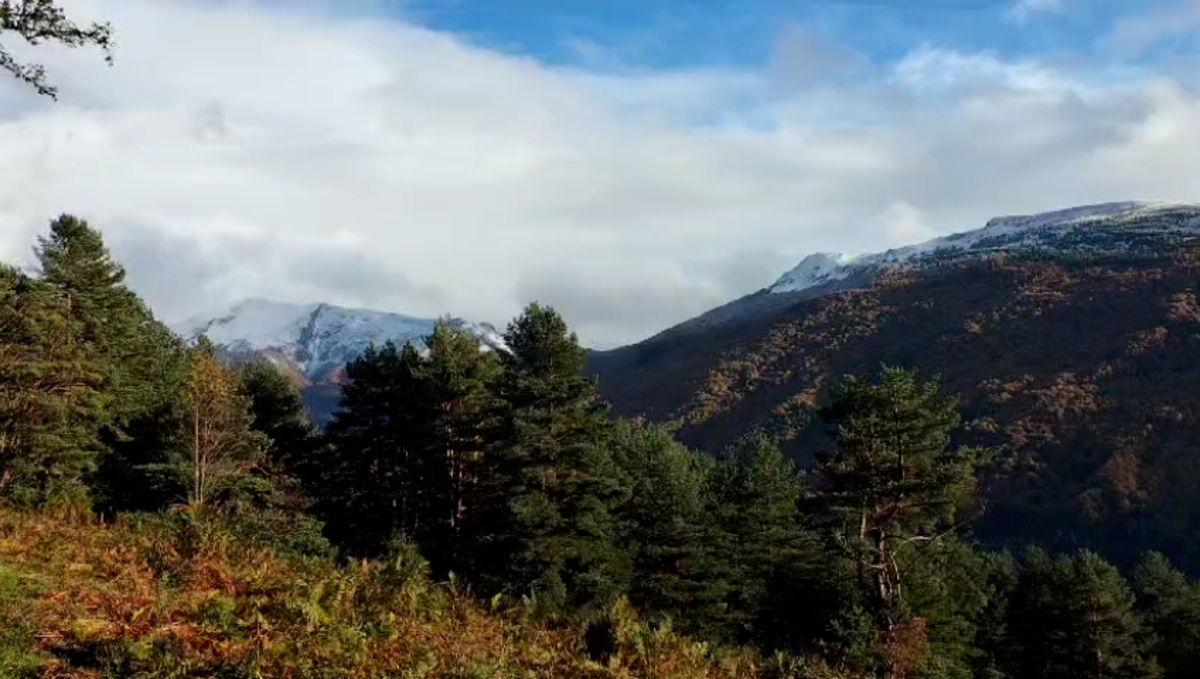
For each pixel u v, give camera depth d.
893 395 34.88
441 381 39.59
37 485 31.22
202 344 40.62
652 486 41.50
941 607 35.66
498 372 40.16
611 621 17.05
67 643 8.80
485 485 38.97
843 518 35.62
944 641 36.31
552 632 16.89
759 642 40.97
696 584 38.56
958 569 41.59
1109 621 52.09
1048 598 55.25
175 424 41.06
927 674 31.22
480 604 18.70
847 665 30.64
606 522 37.19
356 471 44.44
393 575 16.22
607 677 13.73
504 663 12.37
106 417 37.06
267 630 9.94
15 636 8.49
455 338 43.03
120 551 14.46
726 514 46.19
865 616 32.50
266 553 17.16
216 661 8.84
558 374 36.62
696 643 19.08
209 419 37.75
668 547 39.34
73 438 33.91
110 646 8.62
